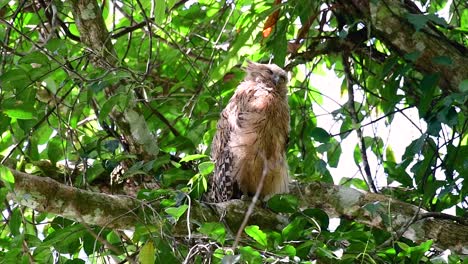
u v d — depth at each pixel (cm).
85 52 1194
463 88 1053
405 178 1171
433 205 1190
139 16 1447
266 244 936
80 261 1066
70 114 1151
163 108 1324
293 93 1418
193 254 920
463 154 1147
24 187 962
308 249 959
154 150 1196
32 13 1353
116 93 1152
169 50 1390
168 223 988
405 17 1166
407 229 1098
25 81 1098
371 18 1181
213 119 1274
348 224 1113
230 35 1359
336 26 1362
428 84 1116
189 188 1023
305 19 1252
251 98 1232
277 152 1220
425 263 1002
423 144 1118
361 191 1133
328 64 1419
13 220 1157
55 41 1099
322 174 1163
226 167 1224
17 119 1150
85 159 1148
